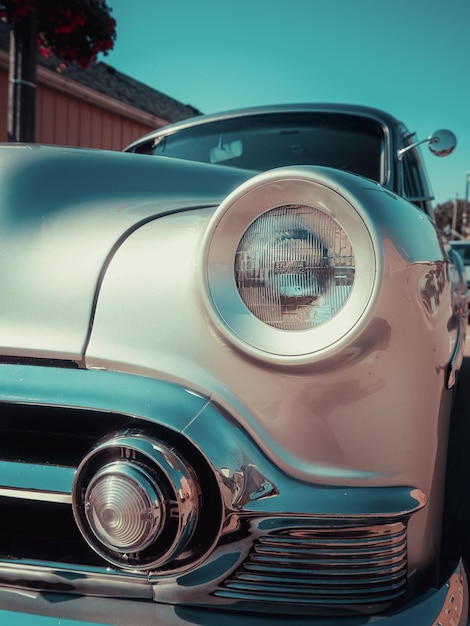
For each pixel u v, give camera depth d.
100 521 0.81
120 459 0.83
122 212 1.07
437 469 0.93
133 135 8.17
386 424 0.83
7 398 0.88
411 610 0.84
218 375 0.85
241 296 0.83
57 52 3.94
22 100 3.65
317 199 0.81
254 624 0.81
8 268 0.98
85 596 0.86
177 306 0.88
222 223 0.84
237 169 1.56
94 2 3.75
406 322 0.83
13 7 3.45
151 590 0.85
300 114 2.19
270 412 0.83
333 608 0.83
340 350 0.79
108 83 8.21
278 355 0.80
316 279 0.81
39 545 0.91
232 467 0.81
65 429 0.94
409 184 2.15
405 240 0.83
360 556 0.84
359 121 2.11
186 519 0.81
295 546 0.83
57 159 1.22
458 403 1.83
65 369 0.90
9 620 0.83
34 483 0.88
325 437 0.83
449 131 2.06
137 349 0.88
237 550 0.83
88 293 0.93
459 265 2.59
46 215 1.06
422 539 0.89
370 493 0.83
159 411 0.83
